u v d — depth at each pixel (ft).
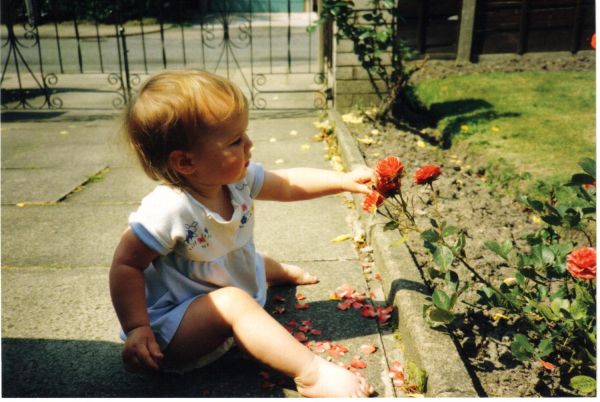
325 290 7.60
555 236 6.51
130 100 5.55
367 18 15.42
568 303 5.46
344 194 11.29
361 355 6.17
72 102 21.63
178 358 5.74
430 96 18.95
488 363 5.83
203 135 5.16
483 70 22.43
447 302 5.71
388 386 5.64
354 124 15.52
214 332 5.57
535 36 24.17
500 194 10.62
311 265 8.36
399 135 14.69
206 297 5.60
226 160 5.29
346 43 16.57
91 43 43.01
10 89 23.36
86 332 6.73
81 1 50.42
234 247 5.98
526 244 8.28
